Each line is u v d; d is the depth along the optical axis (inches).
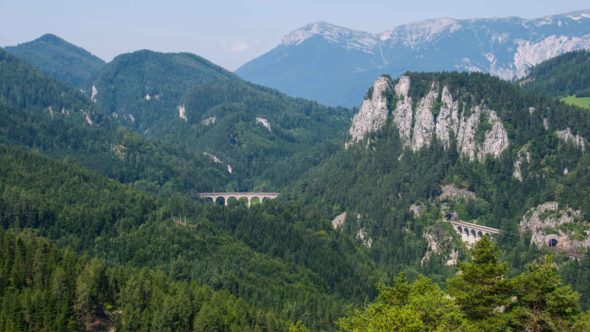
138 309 7150.6
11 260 7450.8
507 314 3848.4
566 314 3750.0
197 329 7071.9
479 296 3949.3
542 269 3863.2
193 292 7795.3
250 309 7800.2
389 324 3816.4
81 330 6870.1
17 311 6643.7
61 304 6835.6
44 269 7396.7
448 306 3885.3
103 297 7426.2
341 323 4675.2
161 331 6919.3
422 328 3708.2
